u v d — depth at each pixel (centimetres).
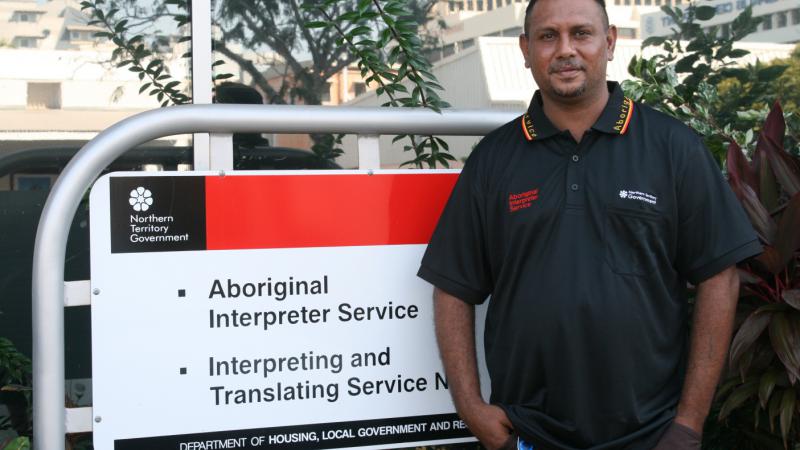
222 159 231
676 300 203
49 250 216
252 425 228
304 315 231
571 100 203
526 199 202
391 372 236
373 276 235
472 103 342
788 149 301
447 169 240
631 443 199
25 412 308
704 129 294
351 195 234
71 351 311
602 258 195
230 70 322
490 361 216
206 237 226
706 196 198
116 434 221
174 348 224
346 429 234
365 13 270
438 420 239
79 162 217
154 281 223
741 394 240
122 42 315
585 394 198
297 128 231
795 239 229
